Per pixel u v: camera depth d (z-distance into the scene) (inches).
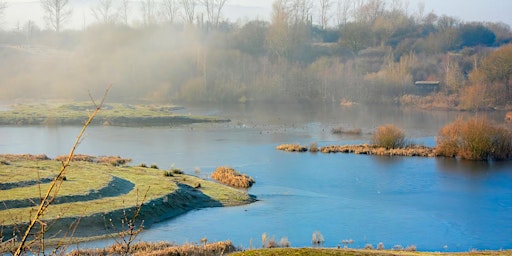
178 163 2322.8
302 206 1653.5
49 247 1139.9
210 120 3880.4
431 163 2393.0
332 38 7126.0
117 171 1924.2
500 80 4800.7
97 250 1115.3
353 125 3705.7
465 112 4485.7
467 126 2539.4
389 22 7022.6
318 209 1622.8
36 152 2512.3
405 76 5349.4
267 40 6122.1
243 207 1632.6
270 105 5059.1
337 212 1592.0
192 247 1154.0
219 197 1705.2
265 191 1847.9
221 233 1358.3
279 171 2190.0
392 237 1365.7
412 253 1059.9
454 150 2554.1
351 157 2532.0
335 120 3991.1
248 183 1929.1
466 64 5654.5
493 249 1285.7
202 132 3336.6
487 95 4677.7
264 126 3644.2
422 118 4101.9
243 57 5787.4
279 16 6254.9
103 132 3267.7
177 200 1604.3
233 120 3956.7
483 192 1860.2
